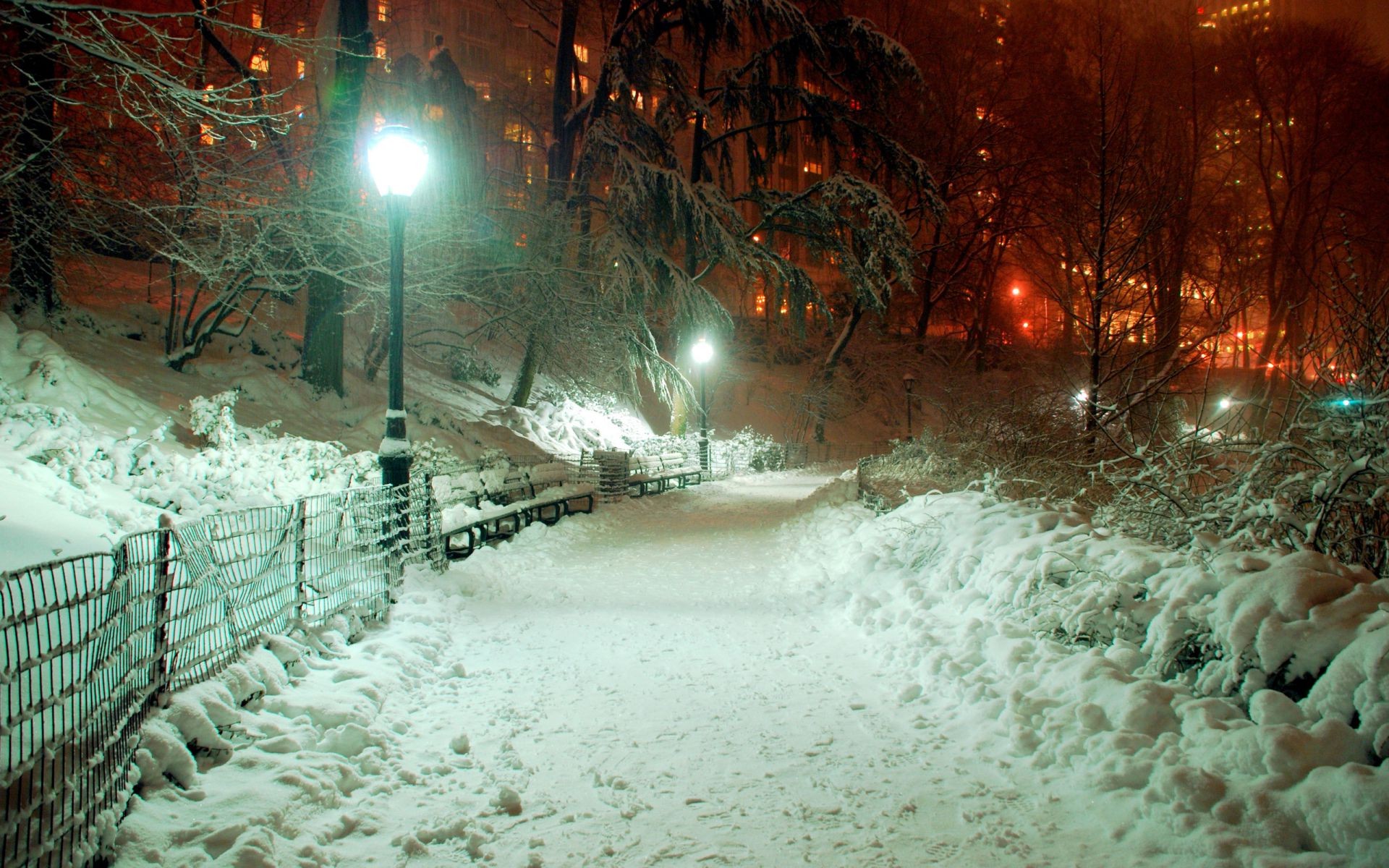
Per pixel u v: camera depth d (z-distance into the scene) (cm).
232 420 1159
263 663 496
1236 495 596
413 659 616
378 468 1220
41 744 276
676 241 2962
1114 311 1217
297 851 342
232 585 495
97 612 328
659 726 505
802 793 408
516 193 2339
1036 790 402
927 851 349
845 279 4950
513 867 343
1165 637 464
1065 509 827
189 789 367
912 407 4822
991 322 5541
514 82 4059
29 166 1170
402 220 859
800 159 5888
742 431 3797
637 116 2788
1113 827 357
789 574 1023
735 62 3559
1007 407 1462
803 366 5053
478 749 467
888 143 3127
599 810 393
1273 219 3788
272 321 2220
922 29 4016
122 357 1417
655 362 2659
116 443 911
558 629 750
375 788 411
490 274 2103
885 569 865
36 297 1366
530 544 1212
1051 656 525
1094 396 1201
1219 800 347
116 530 740
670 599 883
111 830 311
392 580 783
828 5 3162
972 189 4034
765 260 2919
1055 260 1888
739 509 1847
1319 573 429
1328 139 3844
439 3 4709
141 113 1058
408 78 2077
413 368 2639
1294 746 350
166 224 1388
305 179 1573
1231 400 791
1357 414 562
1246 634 420
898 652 629
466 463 1600
